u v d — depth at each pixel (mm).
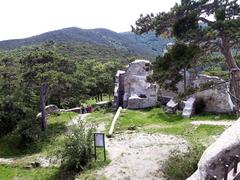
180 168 16547
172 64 16078
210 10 16719
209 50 18047
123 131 26859
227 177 7020
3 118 30750
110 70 69438
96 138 20703
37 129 29141
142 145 22703
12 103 30875
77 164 20312
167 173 17141
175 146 21453
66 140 21062
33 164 24000
